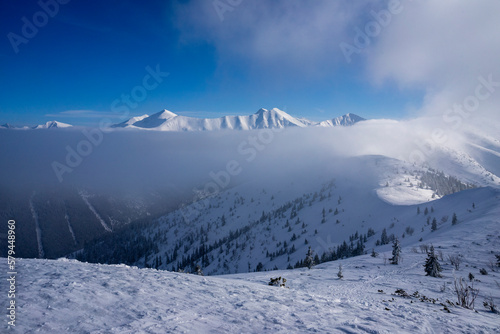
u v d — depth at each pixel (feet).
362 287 85.51
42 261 43.68
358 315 29.71
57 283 29.55
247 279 100.17
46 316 20.95
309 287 85.97
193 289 34.83
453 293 72.13
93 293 27.61
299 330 22.80
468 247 143.54
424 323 28.81
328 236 604.08
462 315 36.86
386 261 156.35
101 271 38.47
